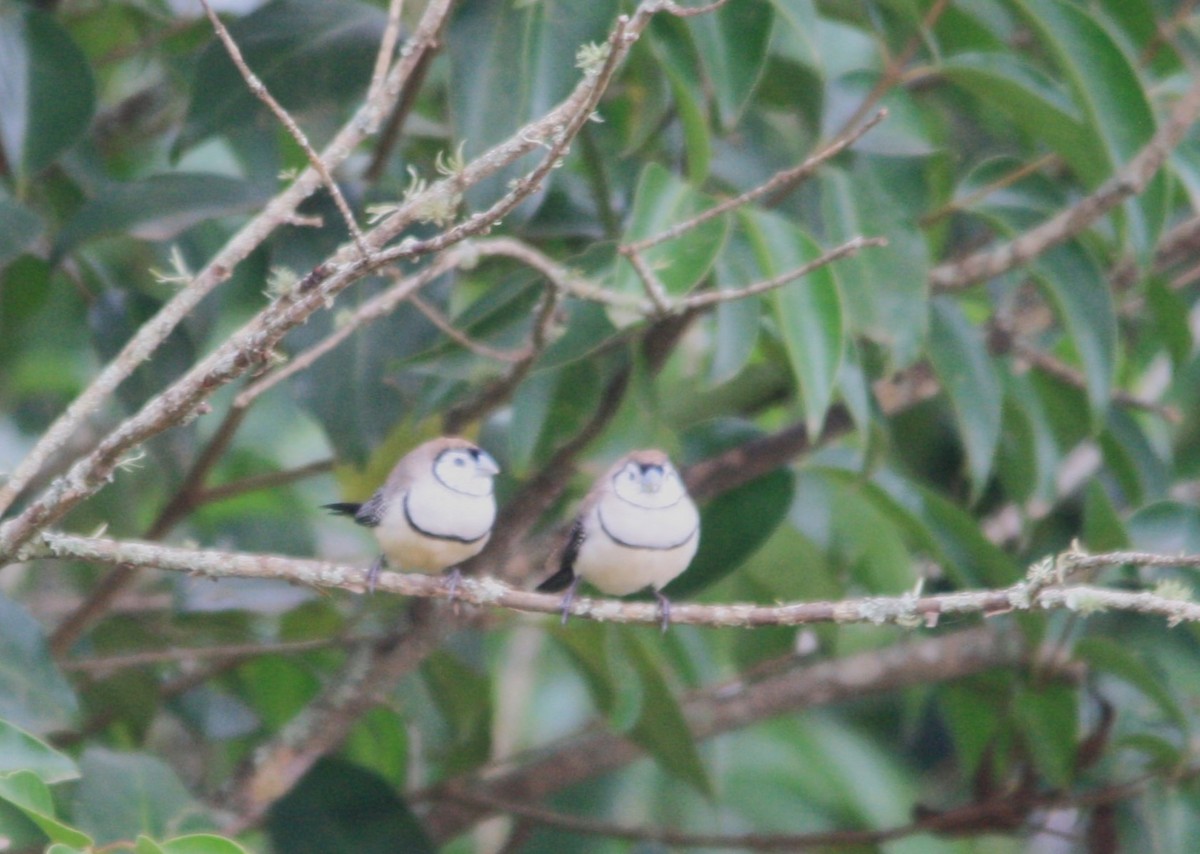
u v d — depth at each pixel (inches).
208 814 328.5
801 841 431.2
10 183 398.6
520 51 323.9
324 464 422.3
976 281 384.5
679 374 464.8
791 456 401.1
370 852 383.2
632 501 330.0
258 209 374.9
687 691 450.9
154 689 417.7
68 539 265.4
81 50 356.8
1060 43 346.0
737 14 334.0
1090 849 428.8
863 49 483.8
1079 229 369.4
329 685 399.5
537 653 522.3
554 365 332.5
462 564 393.7
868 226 359.3
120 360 256.4
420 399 378.6
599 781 481.4
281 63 388.8
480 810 449.4
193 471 408.2
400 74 252.7
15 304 424.8
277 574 278.2
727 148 422.3
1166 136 353.7
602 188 395.2
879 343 361.4
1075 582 399.2
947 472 496.1
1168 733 418.6
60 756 257.6
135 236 384.5
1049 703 408.2
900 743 539.5
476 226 230.2
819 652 480.1
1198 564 243.3
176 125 493.0
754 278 336.5
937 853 498.3
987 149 530.0
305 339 363.6
